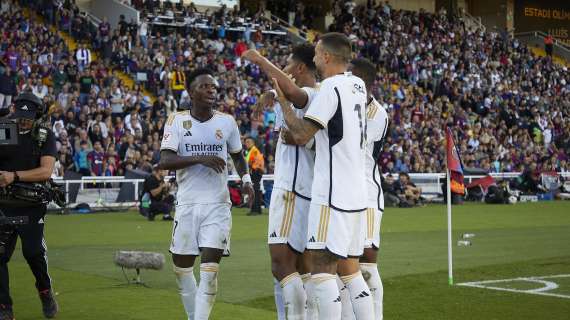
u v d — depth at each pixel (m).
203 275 6.12
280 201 5.67
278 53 29.59
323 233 4.94
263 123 23.94
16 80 21.89
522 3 46.19
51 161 6.62
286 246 5.64
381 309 5.99
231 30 31.42
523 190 27.16
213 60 26.80
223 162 6.14
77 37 27.53
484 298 7.82
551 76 40.16
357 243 5.11
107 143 21.03
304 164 5.67
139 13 29.47
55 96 22.50
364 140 5.14
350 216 4.97
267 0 38.06
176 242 6.29
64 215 18.84
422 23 39.19
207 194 6.24
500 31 44.06
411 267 10.01
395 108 29.39
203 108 6.36
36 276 6.77
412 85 33.38
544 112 35.12
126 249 11.89
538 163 29.69
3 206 6.50
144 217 18.20
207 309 6.10
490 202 24.86
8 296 6.49
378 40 34.94
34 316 6.94
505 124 33.03
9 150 6.49
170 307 7.33
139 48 26.50
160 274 9.36
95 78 23.94
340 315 5.03
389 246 12.52
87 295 7.94
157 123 22.38
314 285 5.03
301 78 5.76
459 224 17.03
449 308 7.32
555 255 11.38
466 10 46.69
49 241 13.04
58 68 23.34
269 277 9.18
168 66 25.98
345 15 36.69
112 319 6.80
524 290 8.30
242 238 13.72
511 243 13.06
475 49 39.34
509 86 36.88
